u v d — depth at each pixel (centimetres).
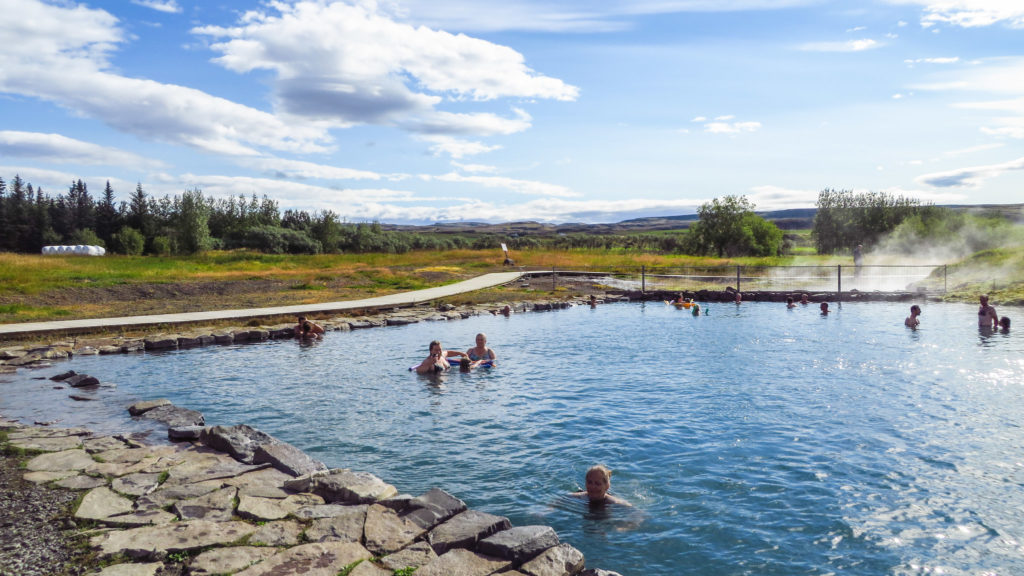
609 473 604
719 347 1476
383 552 455
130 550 451
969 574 454
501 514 573
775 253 6631
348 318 2017
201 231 7444
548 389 1069
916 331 1677
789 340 1562
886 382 1077
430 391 1068
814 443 754
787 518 551
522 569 432
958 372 1147
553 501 601
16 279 2623
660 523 548
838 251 7269
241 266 3975
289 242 7681
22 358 1359
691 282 3484
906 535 515
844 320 1964
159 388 1106
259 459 680
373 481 600
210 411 949
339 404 984
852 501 584
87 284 2659
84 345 1508
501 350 1477
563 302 2519
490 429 837
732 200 6456
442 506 538
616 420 868
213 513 527
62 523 503
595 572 435
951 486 615
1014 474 644
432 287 3055
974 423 825
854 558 479
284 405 979
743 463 690
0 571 417
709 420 859
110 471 641
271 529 494
